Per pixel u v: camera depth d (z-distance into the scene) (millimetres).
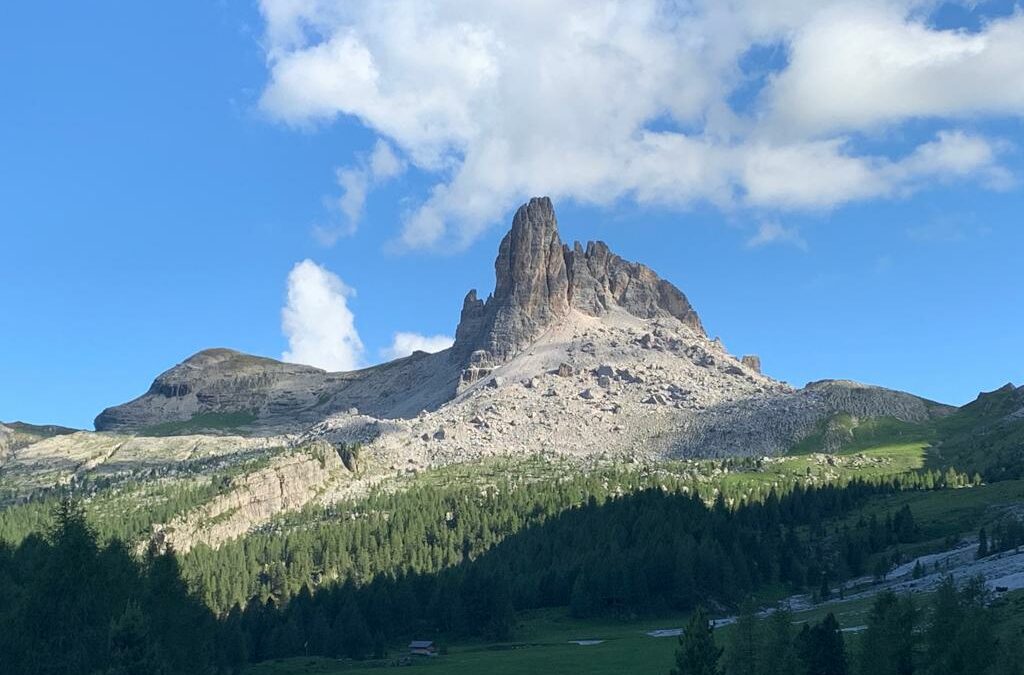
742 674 112750
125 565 151625
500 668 158500
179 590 155125
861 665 115812
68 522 136625
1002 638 114188
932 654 113125
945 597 116125
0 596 143000
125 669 121000
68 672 123625
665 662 154250
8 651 123000
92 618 131125
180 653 147500
